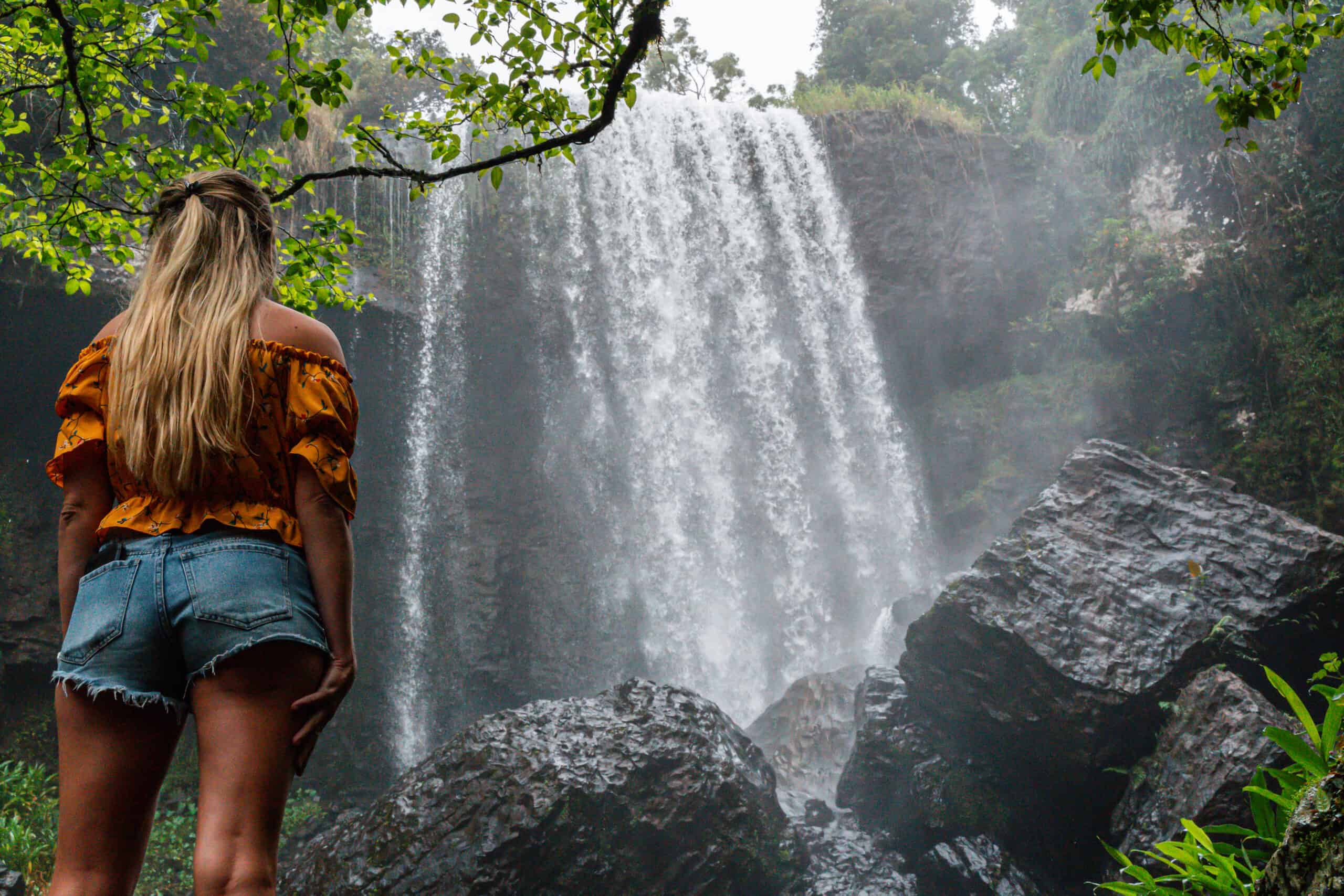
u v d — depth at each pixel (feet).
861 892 37.35
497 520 80.33
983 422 81.82
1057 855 39.24
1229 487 42.93
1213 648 37.78
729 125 89.76
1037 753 39.22
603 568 81.15
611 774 34.73
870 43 113.91
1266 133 75.00
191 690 3.89
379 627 75.20
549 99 15.72
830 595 82.48
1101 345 79.56
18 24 19.90
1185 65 77.77
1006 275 84.33
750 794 36.96
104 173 19.21
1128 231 79.05
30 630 58.65
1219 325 74.38
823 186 87.35
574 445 82.89
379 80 79.10
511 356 81.97
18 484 63.10
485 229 81.10
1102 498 42.80
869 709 43.57
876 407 84.48
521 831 32.73
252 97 67.26
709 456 84.38
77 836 3.75
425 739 74.08
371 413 77.97
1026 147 86.94
